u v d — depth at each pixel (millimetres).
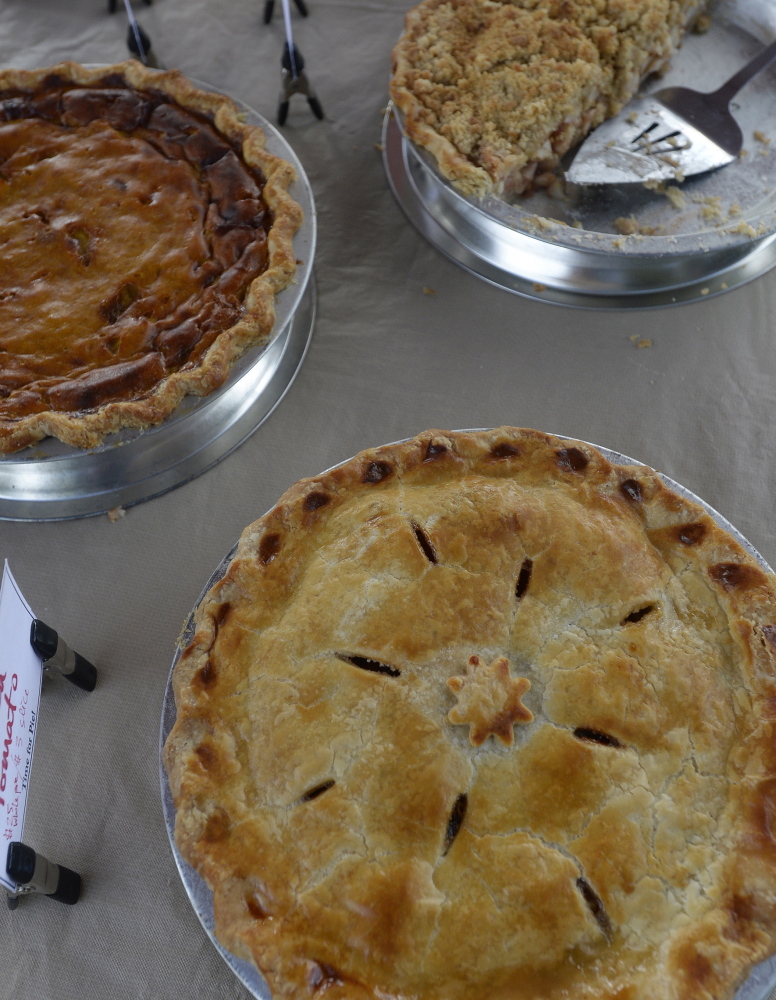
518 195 709
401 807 453
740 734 470
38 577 610
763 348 682
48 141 709
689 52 795
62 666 548
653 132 737
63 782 553
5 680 488
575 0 735
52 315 634
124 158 696
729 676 483
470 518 513
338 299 712
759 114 756
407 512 520
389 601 493
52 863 511
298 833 454
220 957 510
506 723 463
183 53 876
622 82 732
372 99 831
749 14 805
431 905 438
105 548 618
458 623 487
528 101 688
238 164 688
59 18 914
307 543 522
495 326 698
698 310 698
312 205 667
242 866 451
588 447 537
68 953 514
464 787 458
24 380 610
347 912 439
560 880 439
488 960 431
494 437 543
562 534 508
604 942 435
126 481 630
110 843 537
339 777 461
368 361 686
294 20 902
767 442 646
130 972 509
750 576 497
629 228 687
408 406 668
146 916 520
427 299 710
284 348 684
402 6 911
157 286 644
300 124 812
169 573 610
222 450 643
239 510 628
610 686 474
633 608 495
